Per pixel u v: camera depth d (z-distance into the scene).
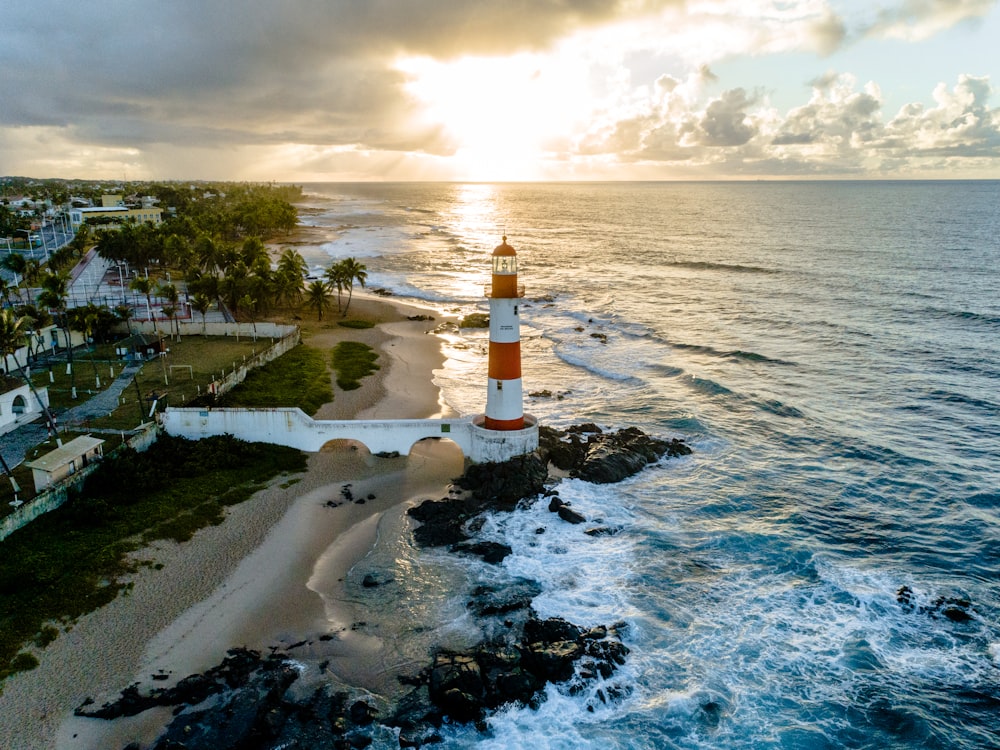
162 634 30.58
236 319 87.44
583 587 35.28
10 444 46.00
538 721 26.80
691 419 57.56
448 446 51.94
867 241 177.12
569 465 48.72
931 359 74.06
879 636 31.58
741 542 39.44
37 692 26.80
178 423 49.38
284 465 47.59
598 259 158.38
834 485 46.47
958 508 43.19
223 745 24.94
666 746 25.78
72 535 36.44
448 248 180.12
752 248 171.25
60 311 72.50
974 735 26.27
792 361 74.69
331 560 37.44
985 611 33.25
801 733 26.34
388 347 81.94
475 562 37.50
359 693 27.86
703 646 30.95
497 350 46.50
